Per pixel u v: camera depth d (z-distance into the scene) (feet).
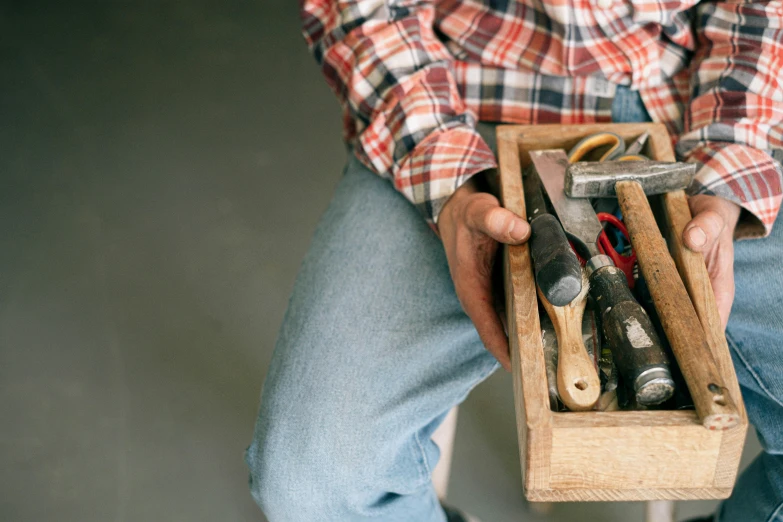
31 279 5.53
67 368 5.04
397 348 3.06
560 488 2.34
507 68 3.33
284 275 5.50
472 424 4.66
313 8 3.47
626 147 3.09
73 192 6.11
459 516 4.17
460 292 2.86
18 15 7.72
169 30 7.52
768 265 3.10
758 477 3.27
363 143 3.29
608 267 2.41
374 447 2.98
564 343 2.35
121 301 5.38
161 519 4.38
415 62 3.26
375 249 3.23
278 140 6.47
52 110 6.78
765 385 3.01
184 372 5.00
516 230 2.54
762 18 3.07
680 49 3.31
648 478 2.30
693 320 2.28
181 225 5.84
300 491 2.99
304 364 3.05
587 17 3.10
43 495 4.49
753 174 2.91
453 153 3.07
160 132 6.57
